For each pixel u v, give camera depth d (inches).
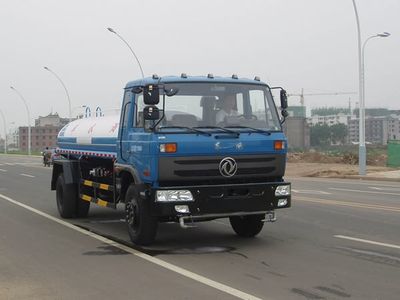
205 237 394.9
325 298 238.4
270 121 355.9
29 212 550.3
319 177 1186.0
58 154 564.7
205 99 341.7
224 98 346.3
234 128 342.3
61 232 425.1
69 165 502.9
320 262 309.6
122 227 450.3
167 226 448.8
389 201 630.5
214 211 330.6
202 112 339.9
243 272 286.4
